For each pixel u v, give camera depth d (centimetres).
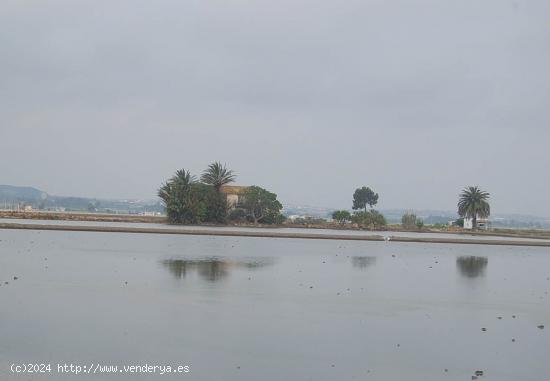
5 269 3638
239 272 4050
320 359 1947
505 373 1889
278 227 13200
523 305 3166
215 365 1841
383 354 2038
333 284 3656
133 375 1725
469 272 4806
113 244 6122
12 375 1677
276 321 2458
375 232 12450
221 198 12656
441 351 2108
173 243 6681
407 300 3148
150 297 2861
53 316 2344
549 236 14688
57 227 8512
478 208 15738
